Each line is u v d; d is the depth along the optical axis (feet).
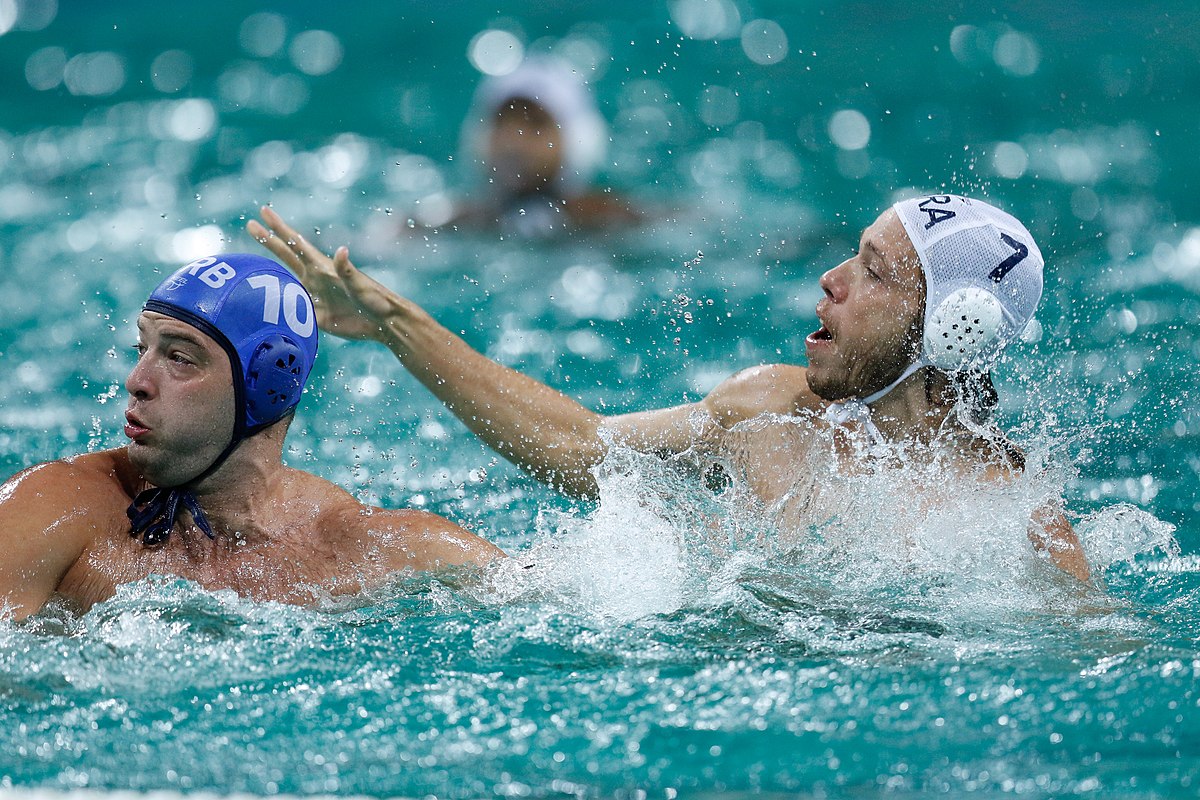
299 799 23.70
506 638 30.60
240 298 30.45
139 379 30.04
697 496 37.93
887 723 26.48
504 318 67.00
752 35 118.73
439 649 29.99
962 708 27.12
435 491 46.19
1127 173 87.81
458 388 40.34
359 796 23.79
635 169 91.20
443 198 86.79
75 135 101.71
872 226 36.06
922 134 98.12
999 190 86.07
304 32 123.75
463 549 33.42
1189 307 63.72
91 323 66.03
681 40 117.80
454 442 51.44
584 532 35.22
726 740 25.77
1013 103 102.42
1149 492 45.91
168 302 30.14
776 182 90.48
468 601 32.50
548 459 40.32
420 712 26.94
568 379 57.62
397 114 107.24
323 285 39.86
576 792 23.95
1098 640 30.83
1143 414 52.06
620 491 36.63
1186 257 71.41
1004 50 111.86
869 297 35.27
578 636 30.78
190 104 108.58
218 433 30.76
